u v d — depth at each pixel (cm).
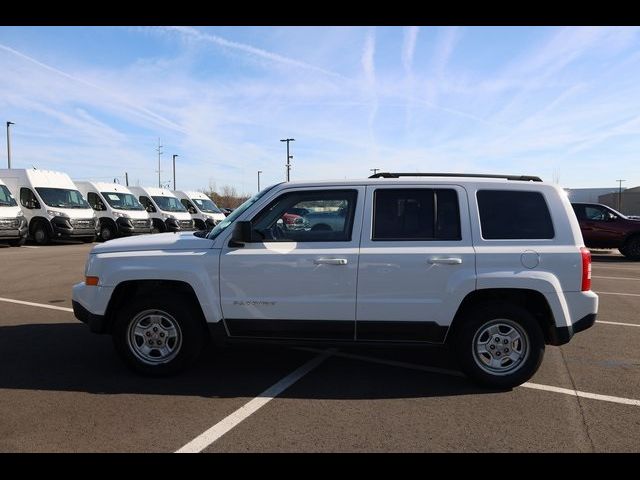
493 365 472
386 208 486
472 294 471
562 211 478
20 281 1085
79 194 2172
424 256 466
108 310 497
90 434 378
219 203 7300
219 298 484
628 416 414
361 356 575
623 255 1753
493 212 480
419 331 472
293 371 521
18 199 2030
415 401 443
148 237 539
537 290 458
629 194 6272
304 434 380
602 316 778
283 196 493
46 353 575
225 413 416
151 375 495
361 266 470
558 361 558
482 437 376
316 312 476
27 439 370
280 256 476
